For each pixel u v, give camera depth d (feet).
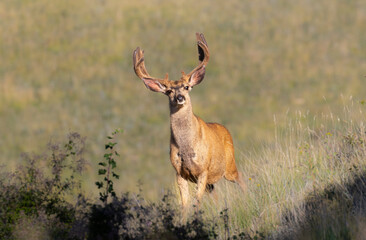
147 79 100.22
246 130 288.30
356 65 435.12
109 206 75.56
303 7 573.74
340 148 103.65
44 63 456.04
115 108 360.48
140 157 255.70
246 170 112.57
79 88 403.34
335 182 88.43
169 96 99.04
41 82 418.92
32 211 76.89
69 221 76.28
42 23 533.96
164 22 540.11
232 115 334.03
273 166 103.30
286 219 83.56
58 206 77.77
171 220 75.15
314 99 350.84
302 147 108.37
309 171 98.43
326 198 84.12
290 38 499.51
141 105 365.40
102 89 401.90
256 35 509.35
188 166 99.45
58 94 394.11
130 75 430.61
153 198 98.53
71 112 355.97
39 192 78.38
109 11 563.07
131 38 506.48
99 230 74.33
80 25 531.91
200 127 101.19
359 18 538.06
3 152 278.67
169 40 499.92
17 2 577.43
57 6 570.46
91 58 467.52
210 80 411.95
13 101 375.04
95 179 146.20
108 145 82.33
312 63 443.73
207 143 101.65
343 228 70.28
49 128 322.75
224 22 540.52
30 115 350.43
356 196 82.69
